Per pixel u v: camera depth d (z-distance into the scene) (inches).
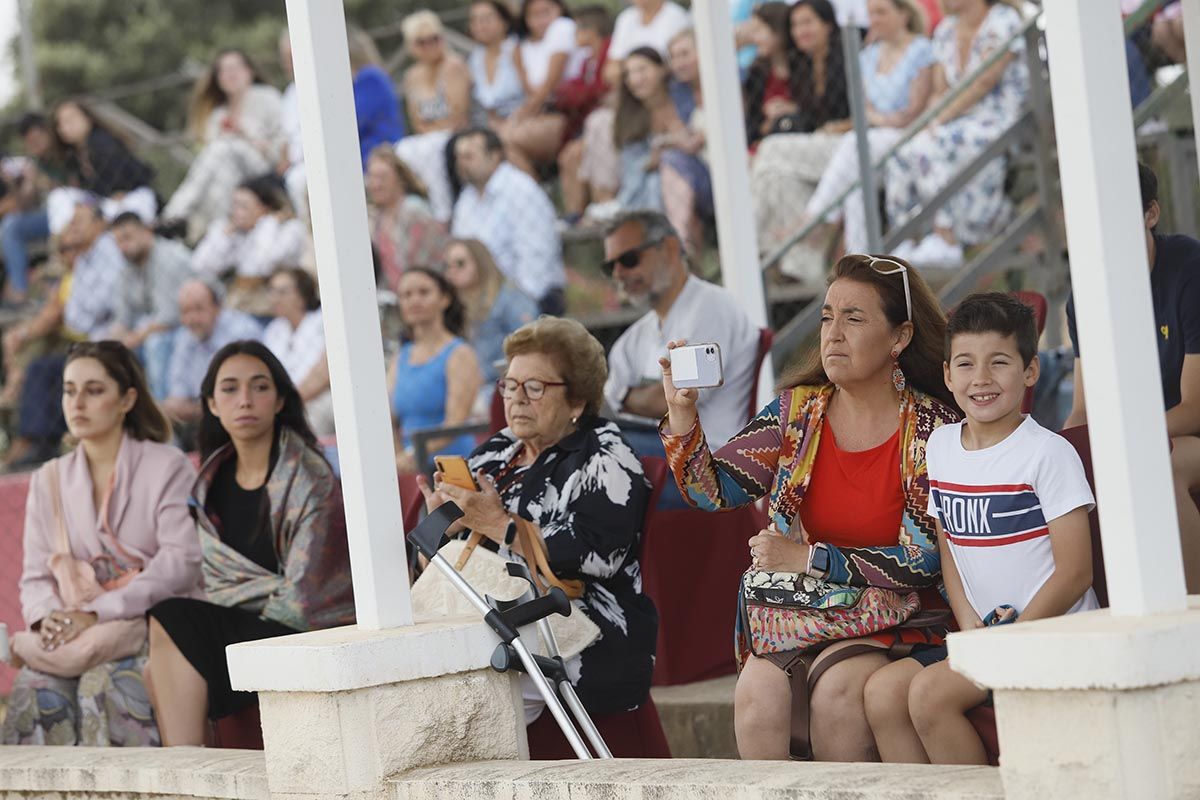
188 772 530.3
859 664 475.8
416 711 482.3
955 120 1001.5
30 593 695.1
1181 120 984.9
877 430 499.8
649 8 1182.9
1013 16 1017.5
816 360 519.2
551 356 566.9
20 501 917.8
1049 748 358.0
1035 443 452.8
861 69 987.3
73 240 1317.7
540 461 570.6
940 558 482.3
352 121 491.2
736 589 746.2
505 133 1197.1
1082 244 368.8
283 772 488.4
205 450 663.1
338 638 483.2
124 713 655.1
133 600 668.1
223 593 647.8
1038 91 973.8
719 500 517.3
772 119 1082.7
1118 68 370.9
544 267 1139.3
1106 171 367.2
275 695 488.1
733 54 805.9
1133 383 368.8
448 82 1231.5
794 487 506.0
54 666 663.8
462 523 539.8
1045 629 360.8
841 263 504.4
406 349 991.0
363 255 492.1
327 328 494.0
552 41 1200.8
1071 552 441.4
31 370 1275.8
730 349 748.6
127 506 693.9
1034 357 457.1
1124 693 345.7
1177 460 524.7
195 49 2513.5
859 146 960.3
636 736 561.6
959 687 443.2
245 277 1246.3
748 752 487.2
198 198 1322.6
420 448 860.6
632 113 1119.6
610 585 560.1
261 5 2568.9
